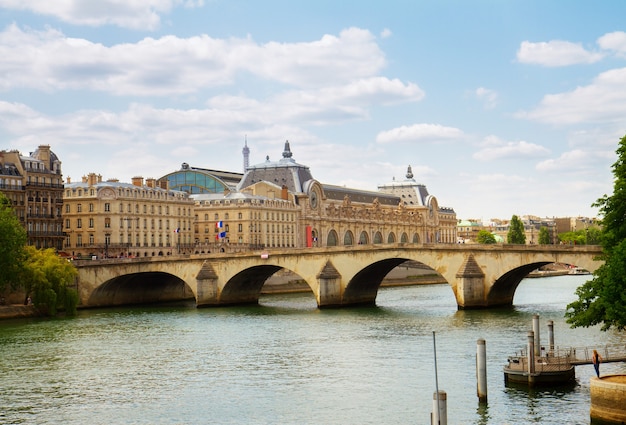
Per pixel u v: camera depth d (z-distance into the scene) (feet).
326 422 253.24
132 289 634.84
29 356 367.04
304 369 329.11
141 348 386.32
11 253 505.25
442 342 383.65
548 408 254.06
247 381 309.63
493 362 329.93
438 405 205.05
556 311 504.84
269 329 447.83
